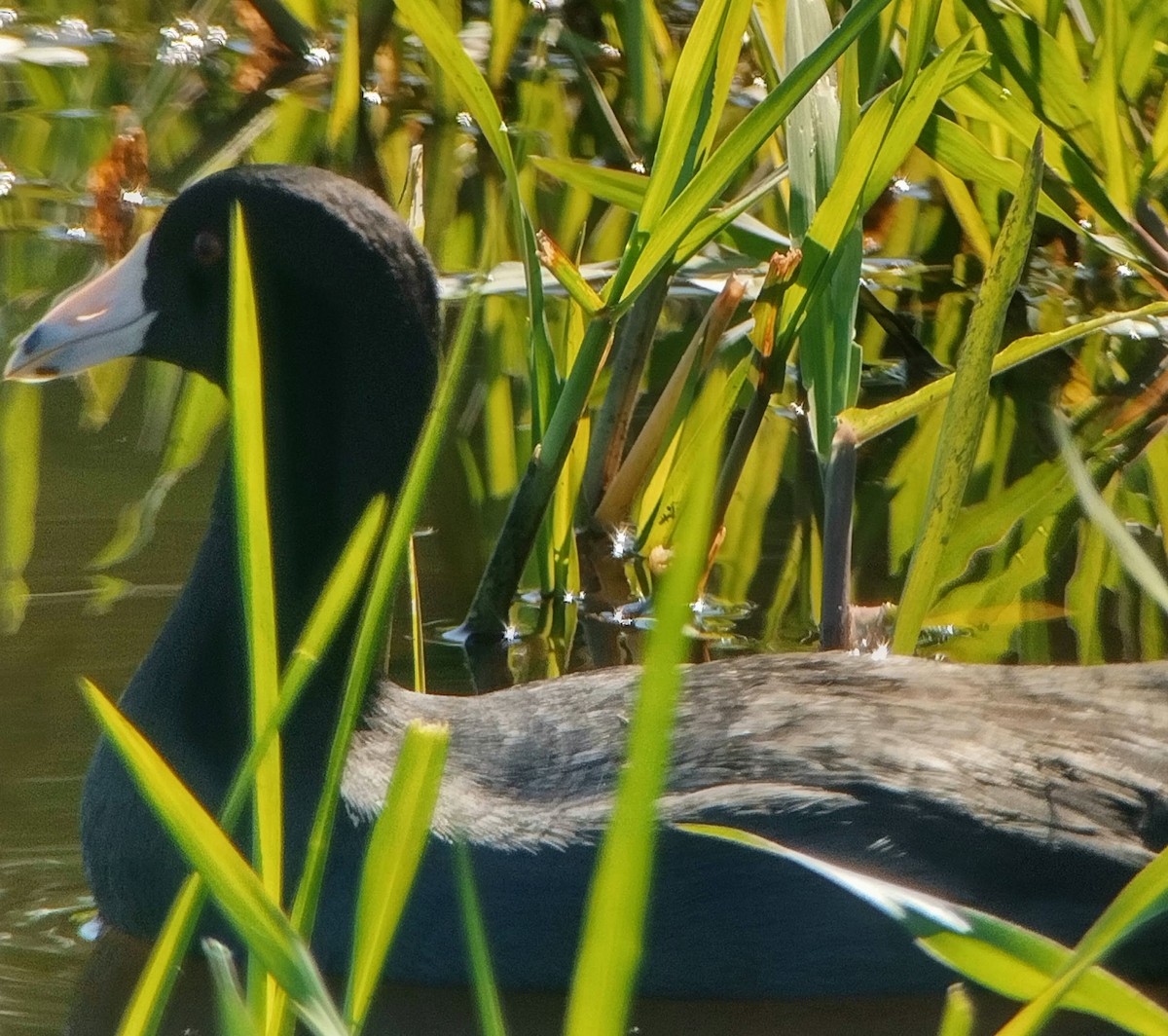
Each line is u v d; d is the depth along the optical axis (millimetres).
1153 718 6168
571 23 14539
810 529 8781
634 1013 5742
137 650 7145
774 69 10016
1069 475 9312
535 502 7715
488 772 5906
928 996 5781
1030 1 10078
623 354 8477
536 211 11938
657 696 2979
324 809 3895
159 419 9297
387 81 13680
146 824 5785
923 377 10367
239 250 3750
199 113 13180
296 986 3506
